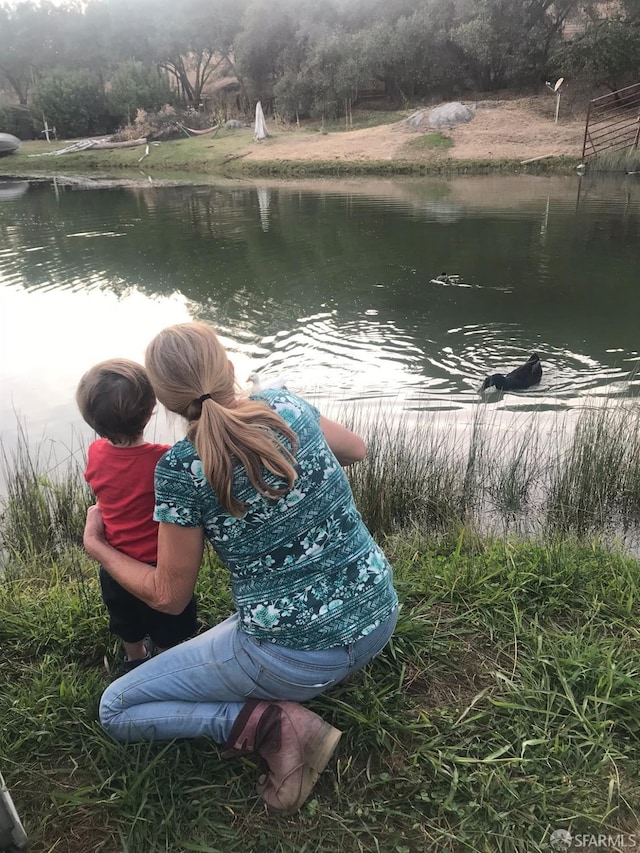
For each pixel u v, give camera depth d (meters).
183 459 1.78
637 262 11.84
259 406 1.80
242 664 1.94
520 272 11.48
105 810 1.96
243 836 1.89
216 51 51.69
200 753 2.11
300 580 1.88
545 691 2.31
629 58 28.11
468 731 2.19
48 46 56.75
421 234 14.65
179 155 33.56
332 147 29.86
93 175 31.14
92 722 2.23
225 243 14.69
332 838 1.87
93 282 11.80
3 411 6.57
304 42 38.91
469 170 24.69
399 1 36.19
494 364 7.60
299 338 8.66
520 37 32.41
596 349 7.98
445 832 1.87
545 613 2.78
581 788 1.99
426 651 2.52
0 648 2.65
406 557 3.40
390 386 7.03
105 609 2.81
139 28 49.59
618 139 24.69
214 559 3.25
